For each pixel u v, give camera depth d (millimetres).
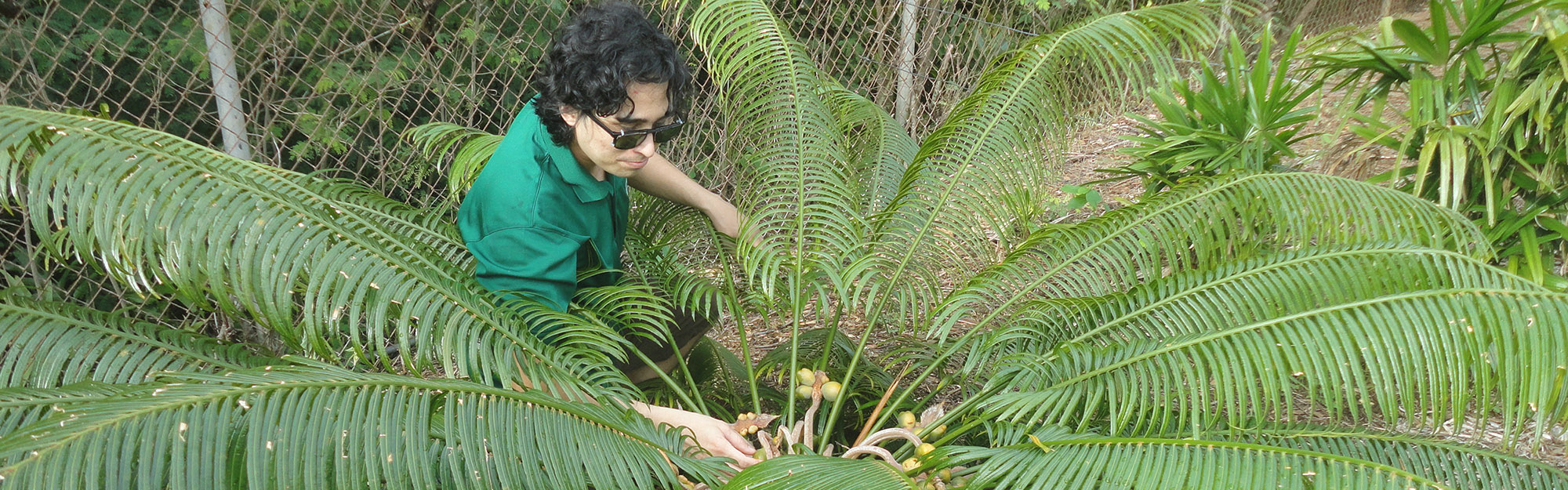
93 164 1425
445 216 3066
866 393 2553
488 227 1923
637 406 1857
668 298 2383
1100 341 1991
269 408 1260
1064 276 2172
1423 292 1684
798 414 2555
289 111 2975
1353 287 1811
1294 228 2020
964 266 2293
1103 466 1619
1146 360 1794
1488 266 1727
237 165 1801
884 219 2318
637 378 2502
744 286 2604
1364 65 2877
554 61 1771
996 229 2307
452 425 1371
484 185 1949
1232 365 1717
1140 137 3453
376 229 1820
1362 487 1460
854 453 1865
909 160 2740
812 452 1967
